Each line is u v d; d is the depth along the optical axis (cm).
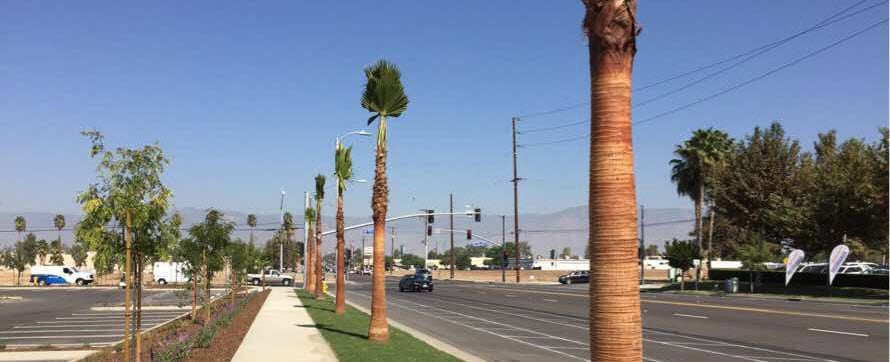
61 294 5378
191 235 2359
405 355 1556
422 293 5538
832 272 4750
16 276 9769
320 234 4138
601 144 713
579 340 2127
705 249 8712
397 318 2925
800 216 5369
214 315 2581
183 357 1462
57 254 10650
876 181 4747
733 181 5972
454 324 2680
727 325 2581
